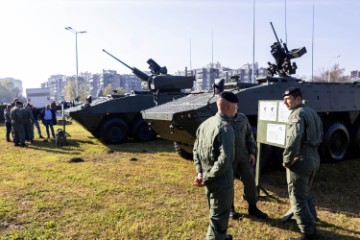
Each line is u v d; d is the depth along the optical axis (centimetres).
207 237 290
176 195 507
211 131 283
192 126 570
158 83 1142
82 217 418
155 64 1230
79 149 956
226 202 285
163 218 415
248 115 615
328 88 743
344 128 750
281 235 370
